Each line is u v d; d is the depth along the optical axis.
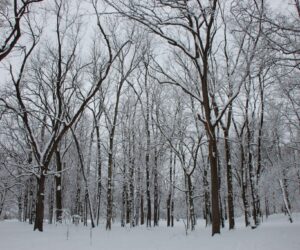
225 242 12.25
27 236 16.50
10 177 28.84
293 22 10.00
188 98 25.75
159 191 38.47
